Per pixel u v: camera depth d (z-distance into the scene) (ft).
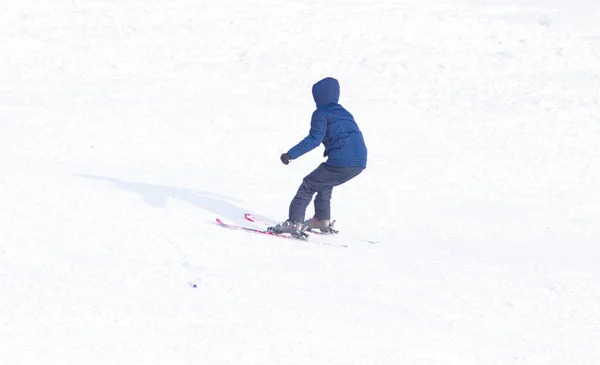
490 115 165.48
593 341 61.67
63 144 123.85
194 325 57.82
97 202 90.48
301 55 197.98
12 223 79.00
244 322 59.21
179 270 70.23
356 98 171.83
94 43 196.95
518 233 99.35
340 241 88.94
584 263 85.66
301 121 153.69
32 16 211.41
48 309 58.29
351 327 60.08
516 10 237.66
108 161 117.80
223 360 52.60
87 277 66.18
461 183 125.29
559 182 130.41
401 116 161.68
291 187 113.91
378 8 232.94
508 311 67.36
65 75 175.01
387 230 96.17
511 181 128.77
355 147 88.28
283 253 80.53
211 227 86.99
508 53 207.41
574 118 164.45
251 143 138.41
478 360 56.54
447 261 82.33
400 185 120.57
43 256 70.74
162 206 93.20
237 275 70.64
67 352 51.75
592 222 108.17
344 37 211.41
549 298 71.61
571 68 199.00
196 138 137.59
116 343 53.72
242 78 179.83
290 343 56.13
